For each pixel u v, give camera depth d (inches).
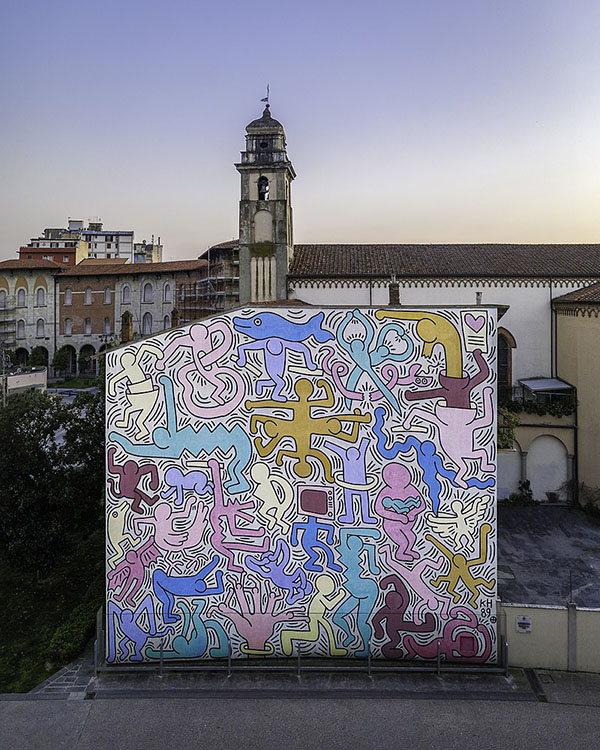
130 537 752.3
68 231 5866.1
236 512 752.3
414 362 748.0
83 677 738.2
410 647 753.0
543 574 971.3
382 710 669.3
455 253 1507.1
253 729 639.8
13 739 626.8
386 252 1514.5
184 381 752.3
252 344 752.3
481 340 745.6
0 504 922.1
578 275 1368.1
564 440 1288.1
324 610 754.2
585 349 1248.2
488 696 693.3
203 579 752.3
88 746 616.1
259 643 756.0
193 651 757.3
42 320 3312.0
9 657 806.5
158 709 673.6
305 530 751.7
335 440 751.1
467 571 748.0
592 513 1227.2
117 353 750.5
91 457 993.5
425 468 748.0
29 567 944.3
